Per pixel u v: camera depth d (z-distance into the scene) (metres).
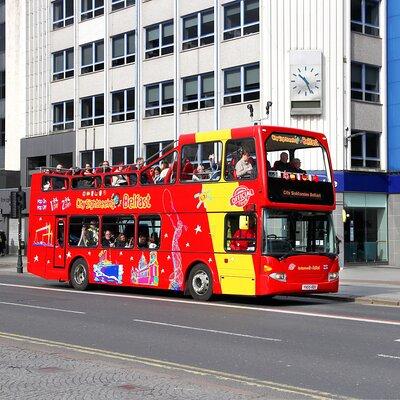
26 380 8.07
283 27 33.28
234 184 17.77
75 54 44.19
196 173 18.91
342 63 33.09
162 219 19.77
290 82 32.94
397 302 18.11
